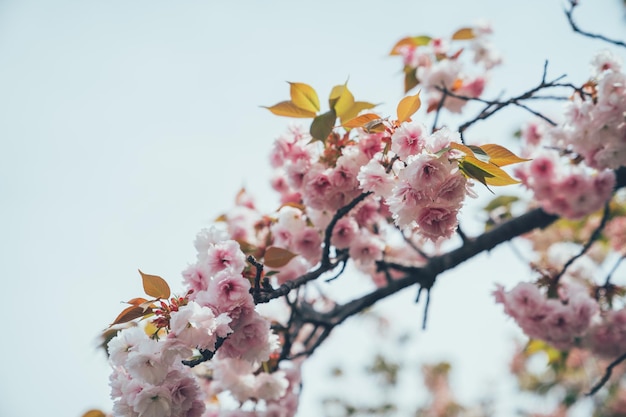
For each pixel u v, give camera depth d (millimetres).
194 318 1153
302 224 1518
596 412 2814
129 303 1207
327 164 1429
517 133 1978
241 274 1286
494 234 1677
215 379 1507
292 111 1437
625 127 1466
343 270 1469
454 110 1744
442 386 3615
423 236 1210
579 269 1990
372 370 3518
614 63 1483
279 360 1508
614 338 1667
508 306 1620
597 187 1652
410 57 1774
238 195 1864
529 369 3186
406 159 1203
